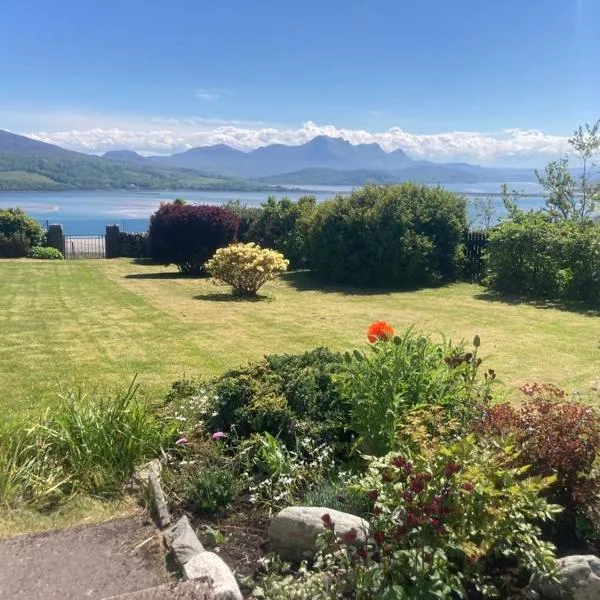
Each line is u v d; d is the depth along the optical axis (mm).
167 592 2312
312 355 4684
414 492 2375
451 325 9008
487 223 16312
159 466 3580
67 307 10867
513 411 3314
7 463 3443
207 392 4258
